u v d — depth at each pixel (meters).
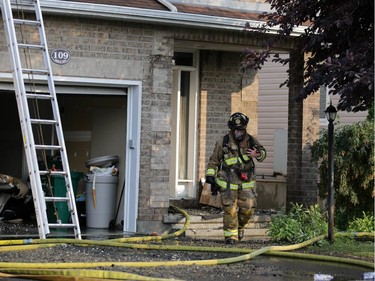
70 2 14.99
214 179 14.48
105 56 15.69
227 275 10.80
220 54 18.80
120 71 15.82
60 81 15.35
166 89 16.23
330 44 14.04
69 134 18.45
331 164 14.23
